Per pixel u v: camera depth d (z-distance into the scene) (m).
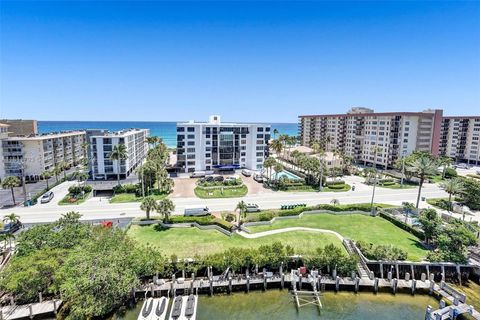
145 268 34.47
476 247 44.56
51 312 31.38
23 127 108.50
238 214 56.47
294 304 34.56
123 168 85.00
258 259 37.22
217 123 103.12
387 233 49.81
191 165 95.62
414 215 58.31
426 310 32.78
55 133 105.69
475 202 65.06
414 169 67.94
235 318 31.92
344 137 131.12
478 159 122.81
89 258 31.75
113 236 37.97
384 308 34.03
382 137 110.44
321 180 79.12
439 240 41.50
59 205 62.44
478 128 122.12
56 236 37.22
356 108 136.25
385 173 100.81
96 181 81.75
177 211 58.59
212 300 34.88
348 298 35.72
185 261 37.66
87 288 29.50
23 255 34.72
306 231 49.12
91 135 89.12
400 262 39.31
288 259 38.88
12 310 31.14
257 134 100.50
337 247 43.34
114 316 31.80
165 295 35.06
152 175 74.50
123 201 65.88
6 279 30.88
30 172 83.94
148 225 50.94
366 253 41.03
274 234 47.41
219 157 97.75
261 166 102.50
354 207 60.22
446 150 132.25
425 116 101.88
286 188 79.00
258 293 36.38
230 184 80.06
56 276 30.78
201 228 49.50
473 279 39.81
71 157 106.06
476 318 31.39
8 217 47.88
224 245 43.09
